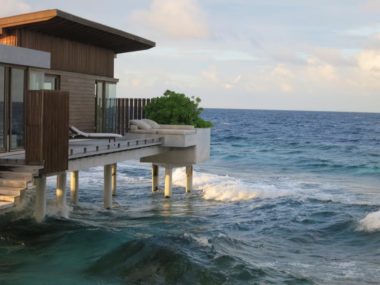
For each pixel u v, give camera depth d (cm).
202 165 3984
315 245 1464
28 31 1648
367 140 6956
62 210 1464
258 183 2850
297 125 11100
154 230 1508
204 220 1744
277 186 2770
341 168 3831
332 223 1717
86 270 1088
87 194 2142
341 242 1505
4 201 1073
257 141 6494
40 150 1114
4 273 1052
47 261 1133
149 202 2078
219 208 1992
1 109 1296
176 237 1340
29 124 1116
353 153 5088
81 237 1292
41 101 1106
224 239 1417
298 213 1903
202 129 2202
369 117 17550
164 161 2141
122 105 2447
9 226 1320
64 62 1848
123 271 1093
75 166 1355
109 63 2209
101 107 2119
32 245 1227
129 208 1922
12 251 1185
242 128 9706
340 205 2097
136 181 2661
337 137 7500
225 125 10781
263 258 1285
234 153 4925
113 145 1541
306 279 1110
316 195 2442
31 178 1105
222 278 1085
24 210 1351
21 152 1341
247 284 1065
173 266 1119
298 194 2405
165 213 1844
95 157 1470
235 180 2822
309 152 5128
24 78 1380
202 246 1294
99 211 1805
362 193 2644
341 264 1259
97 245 1248
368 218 1722
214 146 5741
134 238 1321
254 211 1939
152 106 2325
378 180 3256
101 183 2445
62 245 1235
